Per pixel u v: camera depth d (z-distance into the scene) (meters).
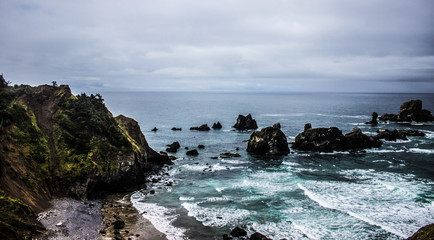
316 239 29.42
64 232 27.81
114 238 28.20
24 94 45.78
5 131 35.47
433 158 63.81
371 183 46.84
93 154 41.50
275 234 30.31
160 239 28.88
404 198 40.16
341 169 55.56
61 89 50.72
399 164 58.97
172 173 52.94
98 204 37.12
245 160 63.41
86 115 47.09
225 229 31.30
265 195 41.47
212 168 56.41
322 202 38.66
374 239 29.59
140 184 45.44
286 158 65.00
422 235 20.33
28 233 25.14
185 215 34.62
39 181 35.06
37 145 38.16
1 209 25.05
